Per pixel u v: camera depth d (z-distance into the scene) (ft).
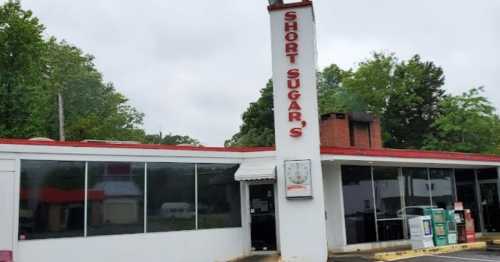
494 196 75.56
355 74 164.55
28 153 44.93
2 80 106.93
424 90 157.28
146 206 50.11
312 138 51.34
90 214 47.03
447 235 61.31
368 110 157.58
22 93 107.96
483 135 138.10
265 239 56.44
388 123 153.79
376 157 58.54
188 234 52.03
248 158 57.16
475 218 76.02
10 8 111.04
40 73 119.55
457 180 75.87
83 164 47.47
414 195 67.51
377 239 61.31
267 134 141.49
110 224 47.91
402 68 160.25
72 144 47.09
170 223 51.26
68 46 152.15
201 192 53.88
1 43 107.55
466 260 49.32
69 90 147.54
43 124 121.60
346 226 59.21
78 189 46.80
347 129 85.46
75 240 45.85
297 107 51.93
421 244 58.23
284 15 53.31
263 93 155.12
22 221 43.83
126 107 173.17
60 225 45.47
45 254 44.27
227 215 55.31
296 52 52.49
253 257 54.44
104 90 160.25
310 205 50.49
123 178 49.32
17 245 43.19
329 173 60.13
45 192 45.21
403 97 155.94
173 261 50.62
